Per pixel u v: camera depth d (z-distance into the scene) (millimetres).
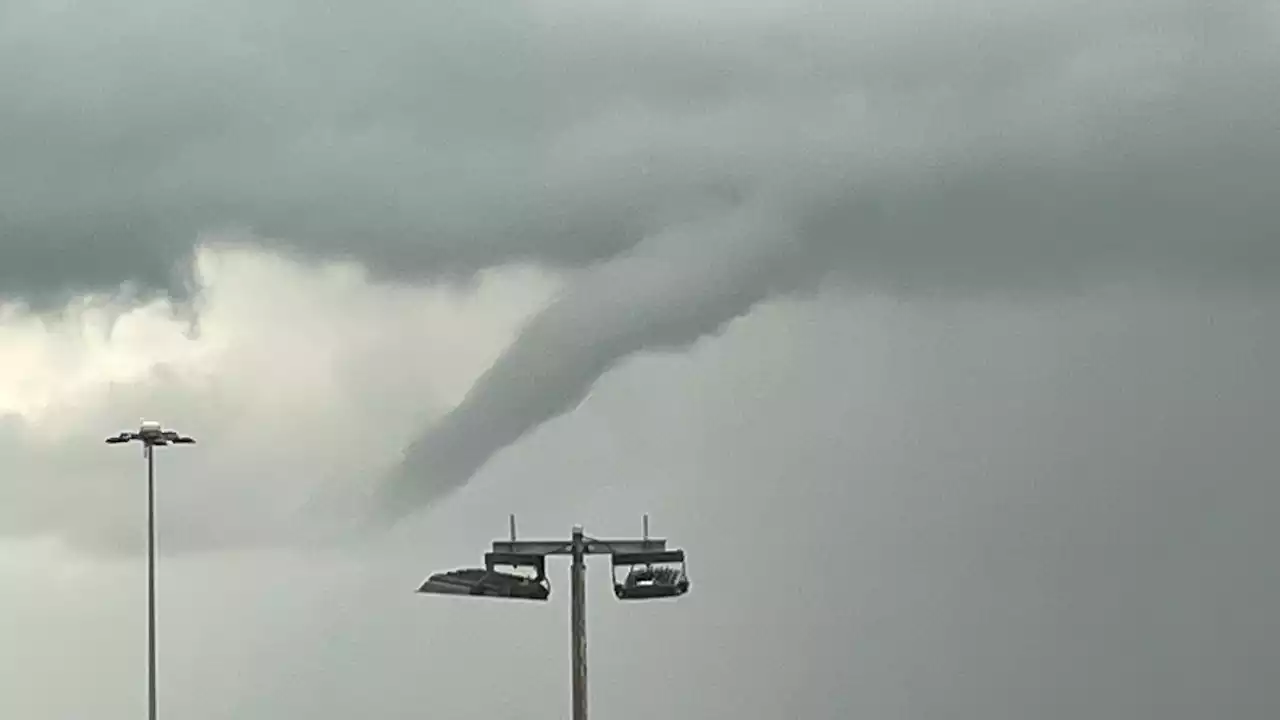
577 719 49844
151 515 85812
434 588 50406
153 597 84812
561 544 50406
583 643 50250
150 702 84000
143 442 86375
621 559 50469
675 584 50719
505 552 50438
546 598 50344
